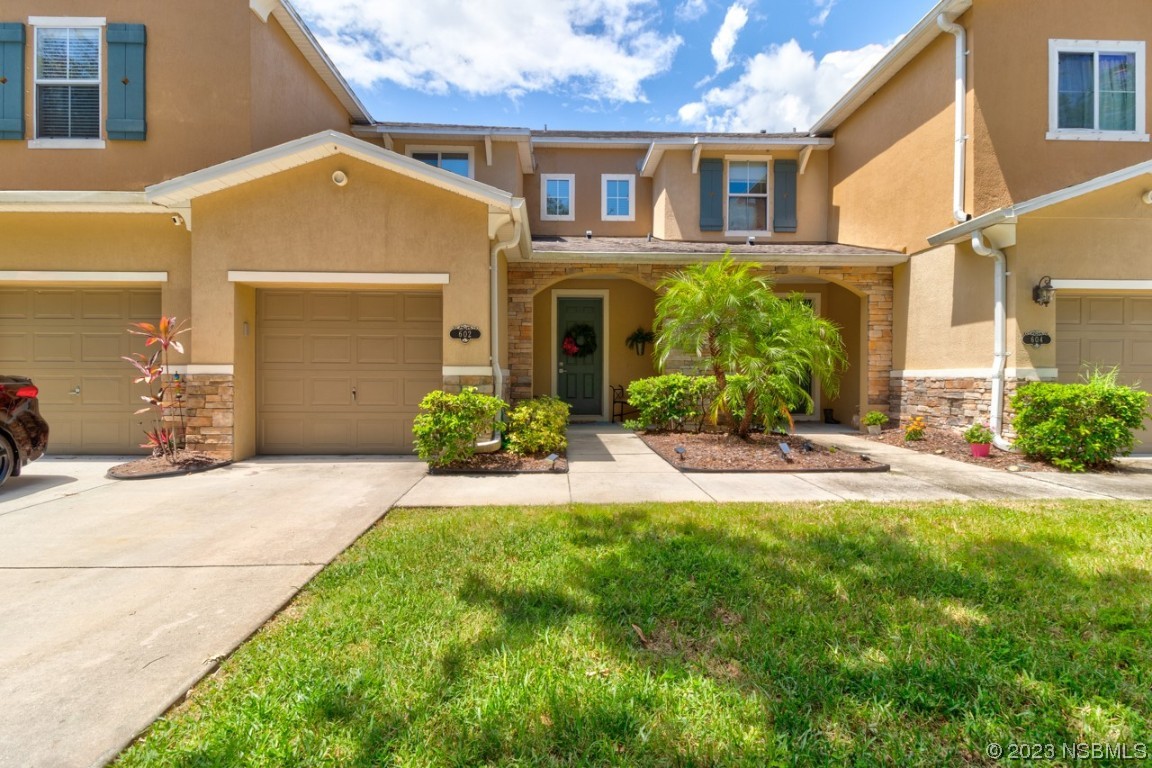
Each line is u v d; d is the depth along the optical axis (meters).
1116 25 7.88
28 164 7.56
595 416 11.60
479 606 2.75
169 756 1.75
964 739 1.84
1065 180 7.79
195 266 6.74
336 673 2.17
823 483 5.76
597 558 3.39
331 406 7.41
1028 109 7.79
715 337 7.62
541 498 5.11
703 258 9.34
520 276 9.63
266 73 8.18
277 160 6.56
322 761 1.72
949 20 7.95
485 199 6.76
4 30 7.45
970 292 7.92
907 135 9.20
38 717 1.94
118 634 2.53
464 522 4.18
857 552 3.45
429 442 6.23
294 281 6.83
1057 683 2.12
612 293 11.58
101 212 7.09
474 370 6.95
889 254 9.32
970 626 2.55
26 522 4.32
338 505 4.85
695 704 2.00
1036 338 7.14
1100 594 2.84
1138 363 7.47
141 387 7.40
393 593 2.90
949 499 5.01
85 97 7.64
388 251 6.90
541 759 1.75
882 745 1.81
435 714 1.94
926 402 8.82
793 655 2.31
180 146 7.63
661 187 11.75
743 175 11.73
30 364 7.32
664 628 2.55
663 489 5.48
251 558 3.50
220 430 6.79
